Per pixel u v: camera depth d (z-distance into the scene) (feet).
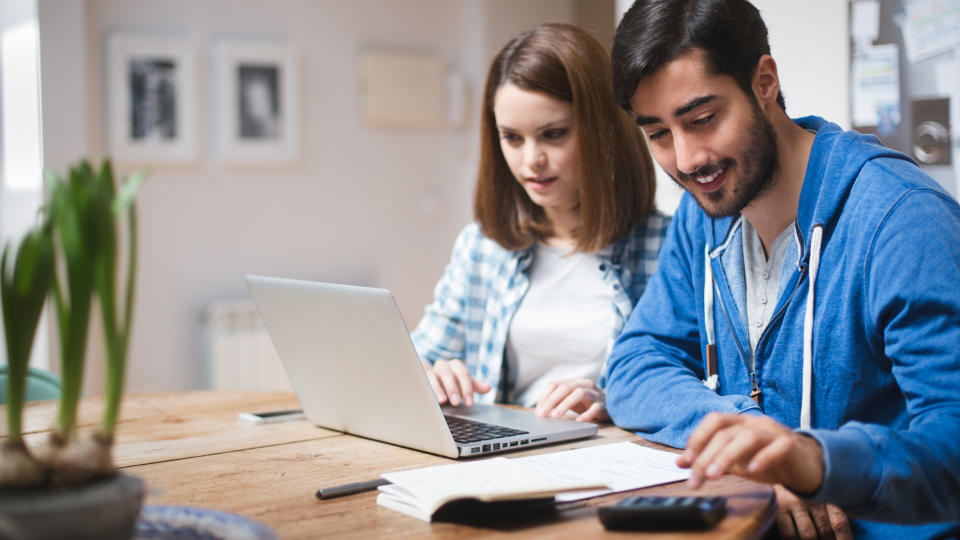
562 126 6.02
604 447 4.42
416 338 7.01
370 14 15.29
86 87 12.83
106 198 2.55
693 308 5.23
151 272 13.74
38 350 12.71
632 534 3.11
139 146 13.52
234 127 14.14
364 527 3.29
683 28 3.86
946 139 8.21
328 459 4.42
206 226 14.10
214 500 3.71
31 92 13.26
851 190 4.09
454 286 6.88
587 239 6.15
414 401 4.40
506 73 6.07
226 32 14.15
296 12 14.67
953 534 3.86
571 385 5.41
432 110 15.78
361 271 15.39
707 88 3.86
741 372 4.76
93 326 12.91
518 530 3.19
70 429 2.58
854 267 3.98
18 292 2.51
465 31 16.11
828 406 4.25
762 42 4.00
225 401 6.18
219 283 14.23
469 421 5.00
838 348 4.15
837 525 3.84
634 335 5.30
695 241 5.12
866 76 8.63
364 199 15.37
